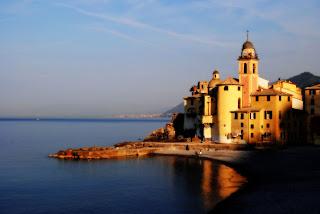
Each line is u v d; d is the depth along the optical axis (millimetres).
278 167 102062
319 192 73062
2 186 93812
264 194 74750
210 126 153500
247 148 138375
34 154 159625
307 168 98438
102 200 79250
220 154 132375
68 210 72875
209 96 154125
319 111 148250
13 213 71562
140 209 72062
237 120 144875
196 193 81625
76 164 127125
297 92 166000
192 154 138500
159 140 165375
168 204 74438
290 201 67750
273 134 140250
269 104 141750
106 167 119312
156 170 111375
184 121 172875
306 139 150250
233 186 87188
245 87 147500
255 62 148375
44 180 100812
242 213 64000
